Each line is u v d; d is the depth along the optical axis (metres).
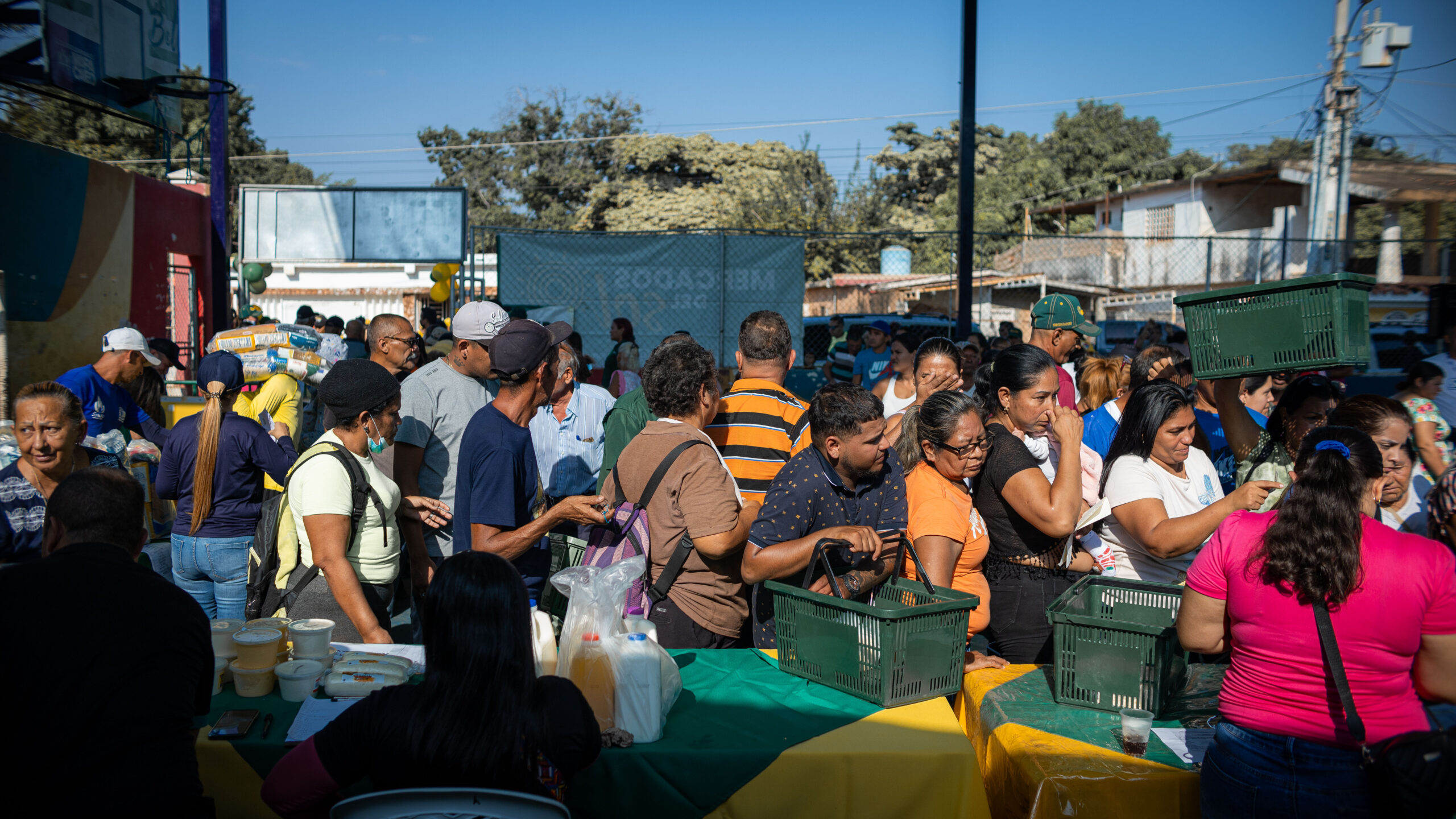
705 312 10.66
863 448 2.85
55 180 7.73
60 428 3.26
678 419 3.11
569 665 2.37
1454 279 21.44
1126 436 3.33
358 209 11.21
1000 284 25.06
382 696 1.97
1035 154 41.12
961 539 2.93
